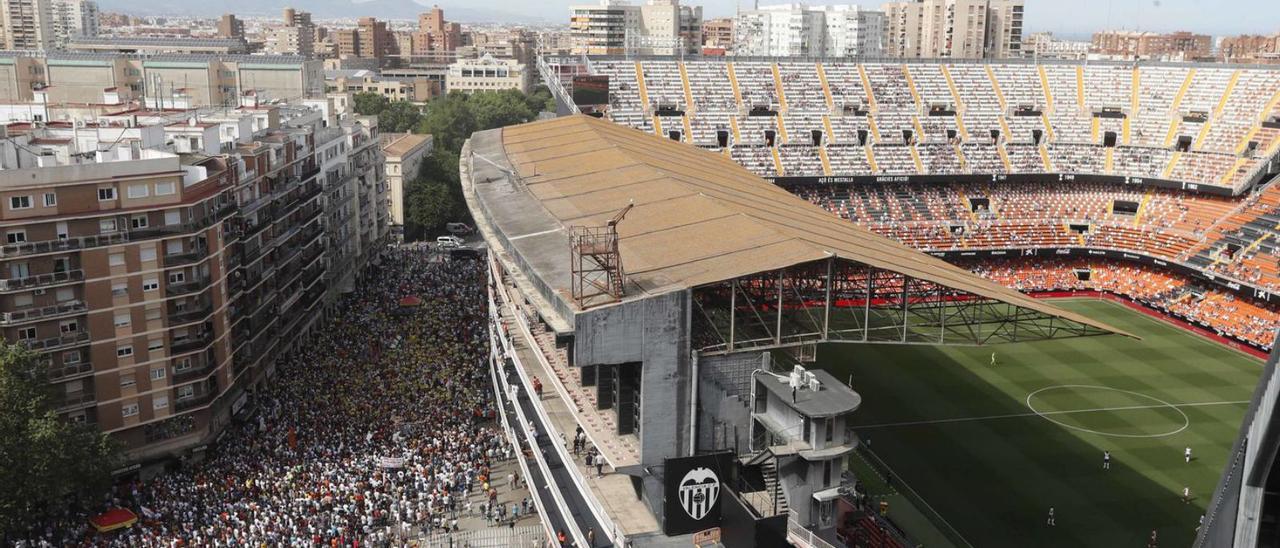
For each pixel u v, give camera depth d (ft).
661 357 212.64
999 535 255.70
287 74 579.07
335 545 240.94
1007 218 534.37
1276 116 519.19
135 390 291.79
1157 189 537.24
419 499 269.85
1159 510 271.49
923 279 221.05
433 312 433.48
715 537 212.64
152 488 273.33
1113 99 571.28
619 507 229.25
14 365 245.65
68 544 241.35
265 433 306.55
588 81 537.65
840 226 293.02
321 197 436.76
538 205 301.63
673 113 548.31
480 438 307.17
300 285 406.00
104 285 281.54
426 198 624.18
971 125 563.07
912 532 255.29
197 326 303.89
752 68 579.07
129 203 285.02
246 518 250.78
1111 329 233.55
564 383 269.64
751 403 221.46
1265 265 447.42
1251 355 413.39
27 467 235.61
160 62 574.15
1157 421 337.52
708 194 287.48
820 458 203.41
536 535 259.19
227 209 321.11
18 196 268.00
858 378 377.09
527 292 233.55
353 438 300.61
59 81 579.07
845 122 555.28
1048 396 360.07
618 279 211.00
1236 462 166.81
